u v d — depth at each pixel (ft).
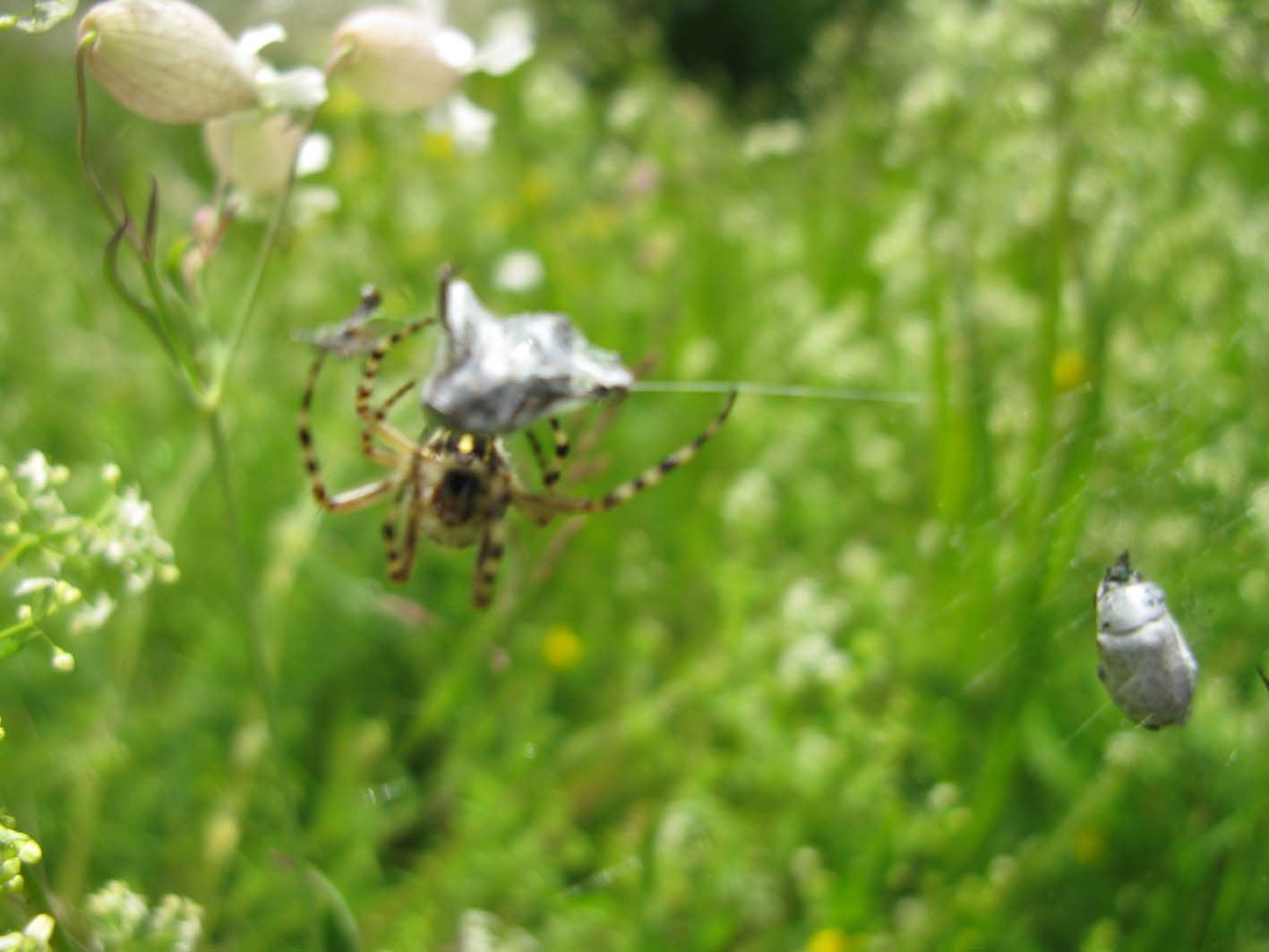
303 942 0.72
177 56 0.52
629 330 1.12
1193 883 0.68
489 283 1.19
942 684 0.79
